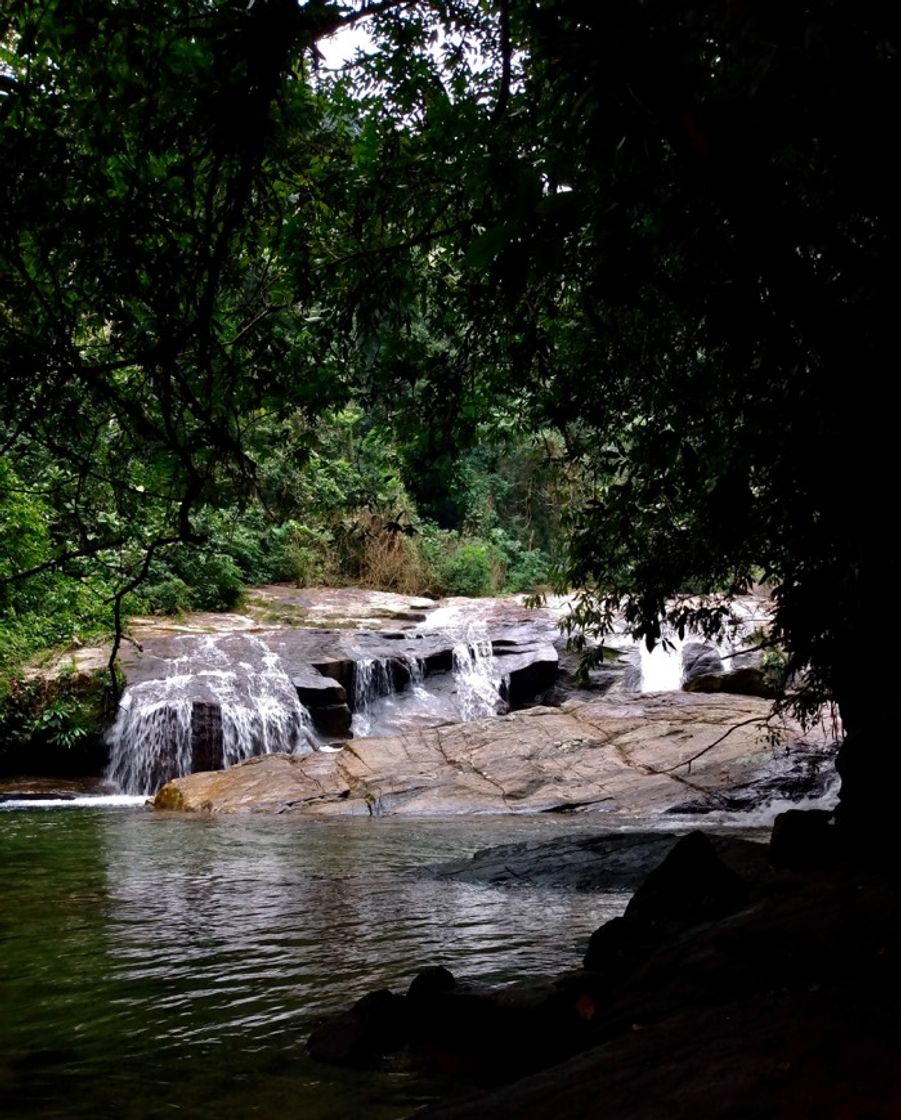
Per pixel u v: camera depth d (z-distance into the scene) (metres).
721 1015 2.26
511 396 4.47
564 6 1.69
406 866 7.15
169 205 2.71
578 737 12.47
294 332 3.96
